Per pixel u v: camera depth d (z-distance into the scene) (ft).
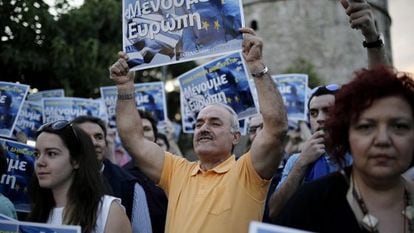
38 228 9.14
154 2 11.98
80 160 10.36
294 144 21.13
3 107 16.55
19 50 32.09
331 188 6.97
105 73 38.01
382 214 6.79
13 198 14.17
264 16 85.20
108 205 10.05
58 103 20.97
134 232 12.77
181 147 59.47
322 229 6.81
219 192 10.61
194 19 11.53
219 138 11.35
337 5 83.41
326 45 82.69
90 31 38.93
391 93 6.68
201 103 17.99
